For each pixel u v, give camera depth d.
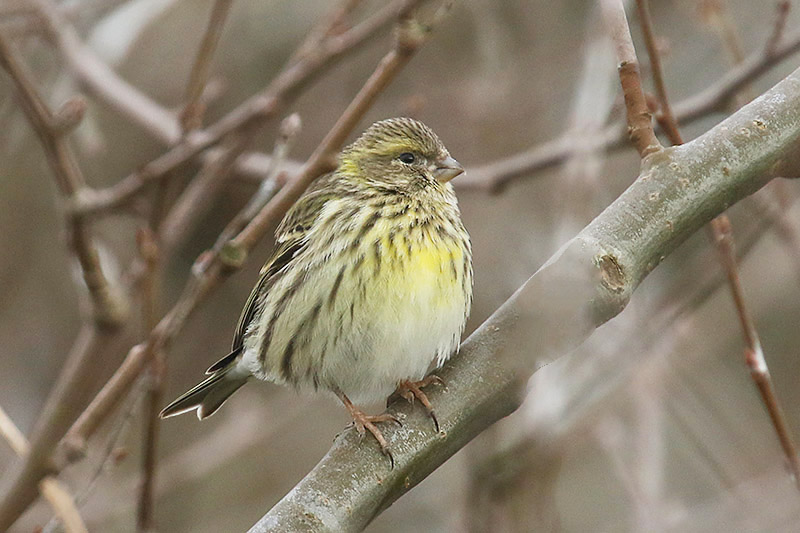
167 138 11.46
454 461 13.56
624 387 10.60
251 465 15.53
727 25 10.15
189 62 16.58
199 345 16.38
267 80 16.44
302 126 15.75
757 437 14.34
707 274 10.79
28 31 11.86
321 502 6.28
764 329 15.20
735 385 14.88
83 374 8.69
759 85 13.52
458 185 11.15
